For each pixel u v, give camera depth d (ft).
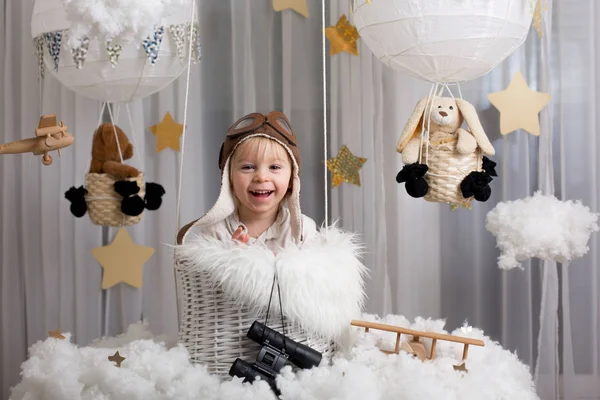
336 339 3.91
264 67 5.89
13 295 5.91
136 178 5.15
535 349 5.76
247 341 3.76
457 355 3.93
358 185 5.77
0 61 5.80
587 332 5.70
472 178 4.43
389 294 5.82
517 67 5.68
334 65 5.76
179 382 3.51
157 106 5.90
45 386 3.60
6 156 5.84
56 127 3.76
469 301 5.85
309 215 5.86
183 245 3.87
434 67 4.19
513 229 4.92
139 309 5.96
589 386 5.72
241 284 3.60
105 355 3.87
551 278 5.62
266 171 3.95
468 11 3.89
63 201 5.88
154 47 4.41
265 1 5.88
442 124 4.52
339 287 3.76
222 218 4.12
